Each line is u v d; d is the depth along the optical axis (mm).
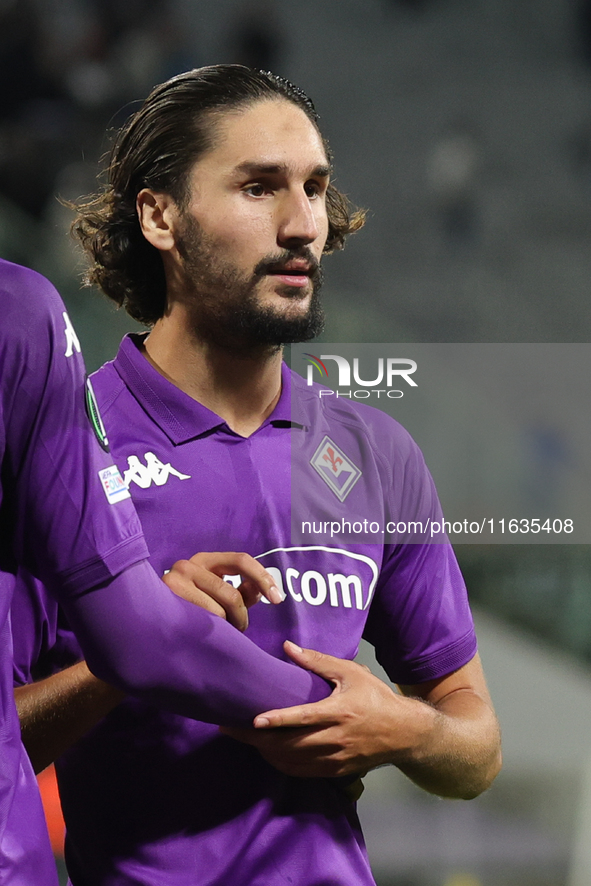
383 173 51250
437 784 5938
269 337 5500
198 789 5363
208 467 5609
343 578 5762
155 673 4816
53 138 23125
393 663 6422
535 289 44688
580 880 12648
